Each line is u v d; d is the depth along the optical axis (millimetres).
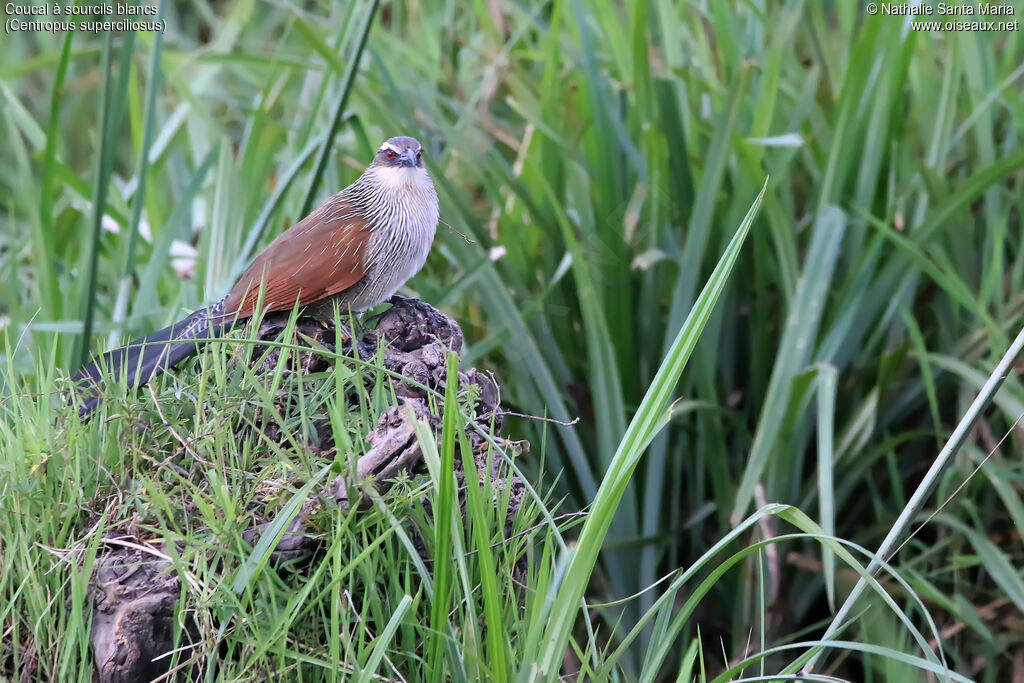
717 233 8047
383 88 9164
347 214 5812
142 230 9797
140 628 3955
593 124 8164
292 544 4059
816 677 3953
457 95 9516
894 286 7699
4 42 12930
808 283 7109
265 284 5531
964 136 8305
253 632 3836
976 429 7555
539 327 7965
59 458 4387
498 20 9555
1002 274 7887
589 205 8086
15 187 11320
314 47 8242
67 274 8594
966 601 7078
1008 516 7465
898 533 4203
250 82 11242
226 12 12570
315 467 4297
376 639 3721
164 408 4672
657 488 7559
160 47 7711
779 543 7559
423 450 3918
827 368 6910
